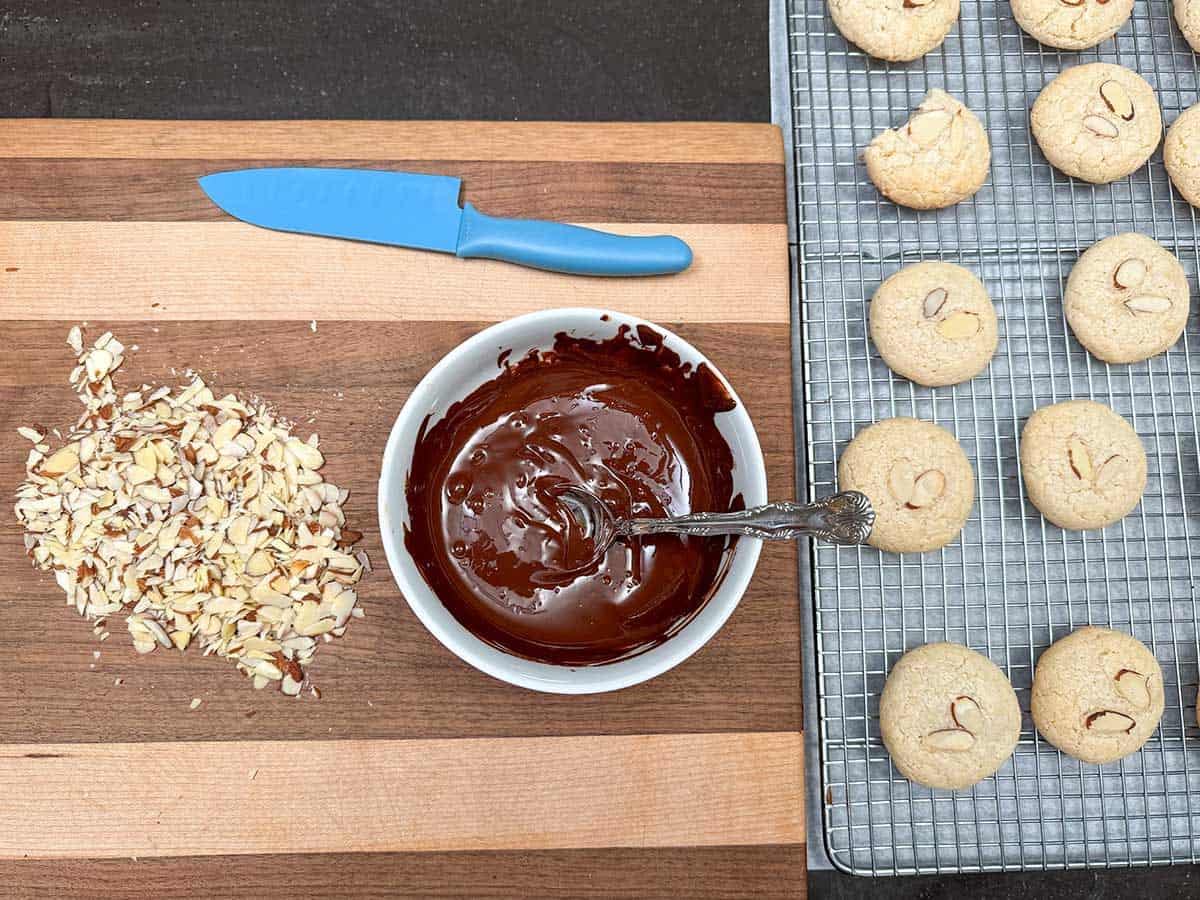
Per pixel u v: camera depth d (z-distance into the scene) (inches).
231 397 19.8
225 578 19.5
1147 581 21.4
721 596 18.0
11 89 23.5
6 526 19.5
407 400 18.4
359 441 19.9
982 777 20.0
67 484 19.7
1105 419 20.9
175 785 19.1
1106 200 22.3
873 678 20.9
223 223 20.1
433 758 19.4
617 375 19.5
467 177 20.3
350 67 23.8
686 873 19.3
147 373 19.9
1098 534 21.4
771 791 19.5
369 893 19.2
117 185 20.0
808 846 22.2
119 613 19.5
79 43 23.6
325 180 20.0
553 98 24.0
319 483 19.7
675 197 20.5
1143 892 22.9
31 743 19.1
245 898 19.1
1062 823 20.8
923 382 21.1
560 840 19.4
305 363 20.0
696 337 20.2
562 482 19.1
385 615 19.6
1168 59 22.7
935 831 20.6
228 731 19.3
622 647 18.9
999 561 21.3
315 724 19.3
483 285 20.2
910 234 21.9
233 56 23.7
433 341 20.1
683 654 17.4
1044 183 22.2
